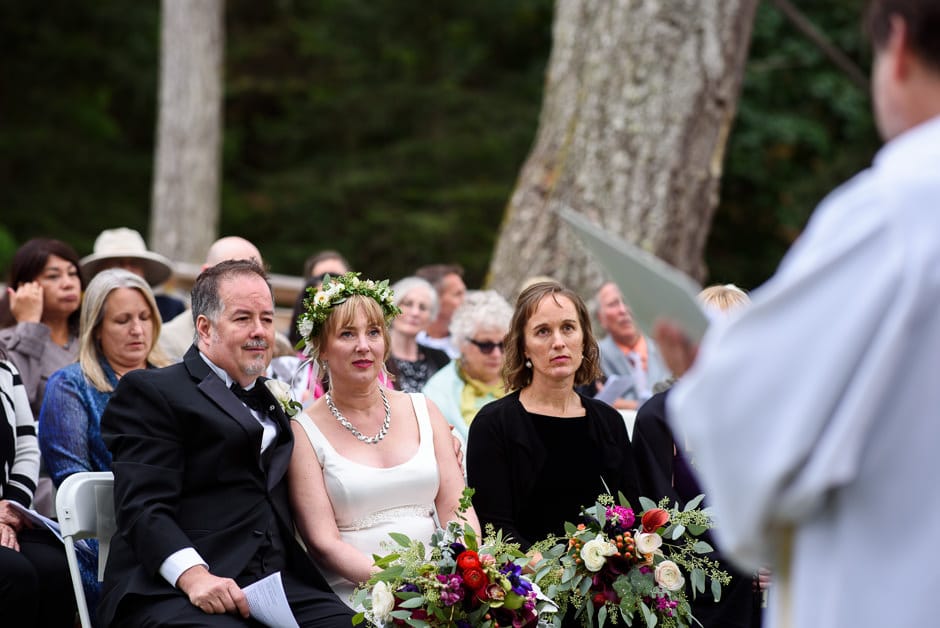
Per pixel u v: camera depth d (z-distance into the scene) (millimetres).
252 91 20891
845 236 1471
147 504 3633
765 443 1454
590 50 7895
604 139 7750
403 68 20094
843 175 14797
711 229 16141
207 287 3984
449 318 7145
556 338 4219
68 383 4496
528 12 19688
